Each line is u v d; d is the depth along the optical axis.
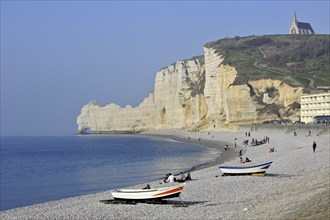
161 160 78.00
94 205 28.55
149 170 62.28
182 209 25.28
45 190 47.84
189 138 151.25
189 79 199.25
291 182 32.62
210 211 23.89
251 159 60.12
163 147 119.19
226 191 31.48
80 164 79.06
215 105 157.50
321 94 115.44
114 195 28.98
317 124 97.44
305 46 182.12
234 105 141.88
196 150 101.94
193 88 192.75
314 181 30.69
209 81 166.88
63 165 78.50
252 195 28.72
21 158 101.25
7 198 42.78
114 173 60.97
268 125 118.88
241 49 181.88
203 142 128.88
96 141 182.00
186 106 194.50
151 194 27.78
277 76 143.00
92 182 52.47
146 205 27.30
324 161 45.03
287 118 131.50
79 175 61.03
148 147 122.19
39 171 69.50
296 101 133.00
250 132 126.94
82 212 26.20
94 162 82.06
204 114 174.62
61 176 60.97
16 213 28.89
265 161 53.62
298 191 27.23
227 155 78.94
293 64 163.88
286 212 20.12
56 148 142.88
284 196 26.08
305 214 18.95
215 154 86.62
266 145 85.69
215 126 155.75
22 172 68.62
